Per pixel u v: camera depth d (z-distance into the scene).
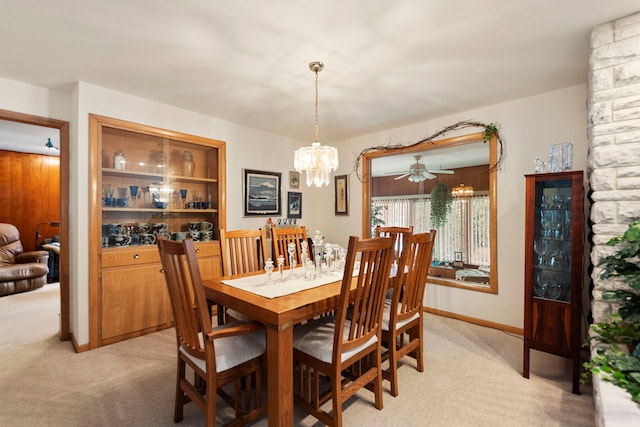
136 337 2.81
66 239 2.73
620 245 1.67
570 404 1.84
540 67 2.30
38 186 5.30
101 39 1.91
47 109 2.63
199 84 2.59
